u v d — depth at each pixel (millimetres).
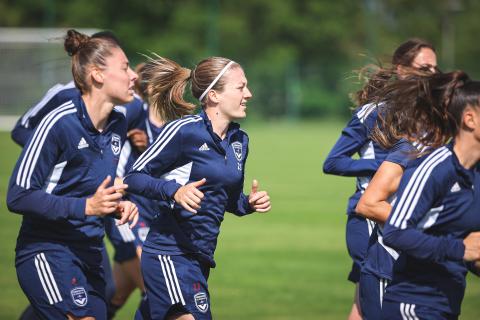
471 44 91562
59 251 9031
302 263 18031
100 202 8461
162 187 8844
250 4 89750
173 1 86188
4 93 56125
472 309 13742
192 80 9719
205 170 9289
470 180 7473
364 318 9133
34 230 9055
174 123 9273
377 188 8062
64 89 11000
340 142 10633
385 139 9031
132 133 12305
